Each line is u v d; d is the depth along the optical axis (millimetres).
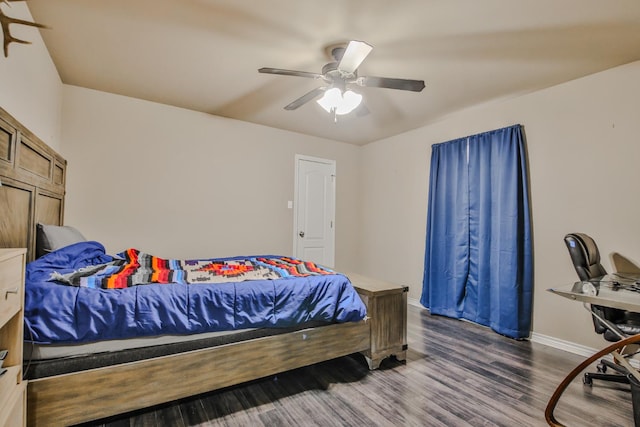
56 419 1453
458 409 1863
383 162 4840
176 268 2465
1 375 1221
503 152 3227
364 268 5090
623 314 2166
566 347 2785
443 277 3779
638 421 1506
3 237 1677
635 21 1968
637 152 2467
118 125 3297
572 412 1840
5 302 1146
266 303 1986
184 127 3670
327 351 2215
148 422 1715
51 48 2418
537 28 2059
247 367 1937
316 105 3531
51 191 2557
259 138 4223
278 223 4391
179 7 1924
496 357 2609
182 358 1741
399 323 2514
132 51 2445
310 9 1915
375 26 2064
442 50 2336
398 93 3098
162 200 3541
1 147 1646
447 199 3789
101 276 1806
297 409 1850
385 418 1771
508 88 2988
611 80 2600
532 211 3066
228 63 2609
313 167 4746
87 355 1546
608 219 2600
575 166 2789
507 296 3088
